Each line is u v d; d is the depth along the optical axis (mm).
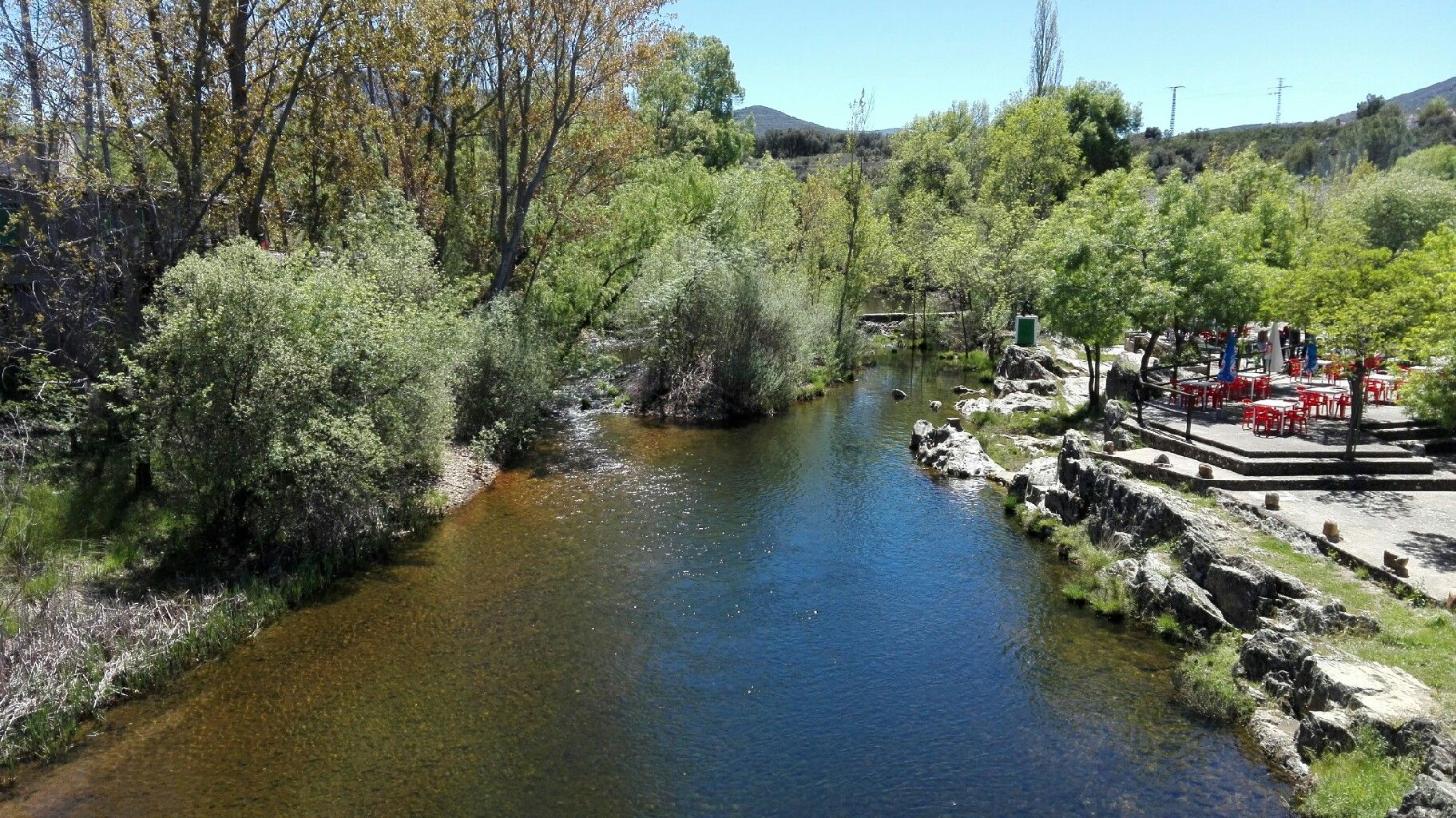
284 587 16188
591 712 13047
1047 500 21062
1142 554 17266
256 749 11922
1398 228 37375
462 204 33312
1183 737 12336
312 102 24891
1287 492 18672
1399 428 22328
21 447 17625
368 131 30656
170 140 20219
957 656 14812
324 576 17125
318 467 16672
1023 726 12727
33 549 15992
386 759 11781
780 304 33844
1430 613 13266
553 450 27578
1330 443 20859
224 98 21516
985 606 16656
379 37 23375
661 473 25125
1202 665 13648
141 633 13688
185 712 12742
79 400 19000
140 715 12633
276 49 21969
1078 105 72125
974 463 25094
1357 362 19062
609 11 31125
